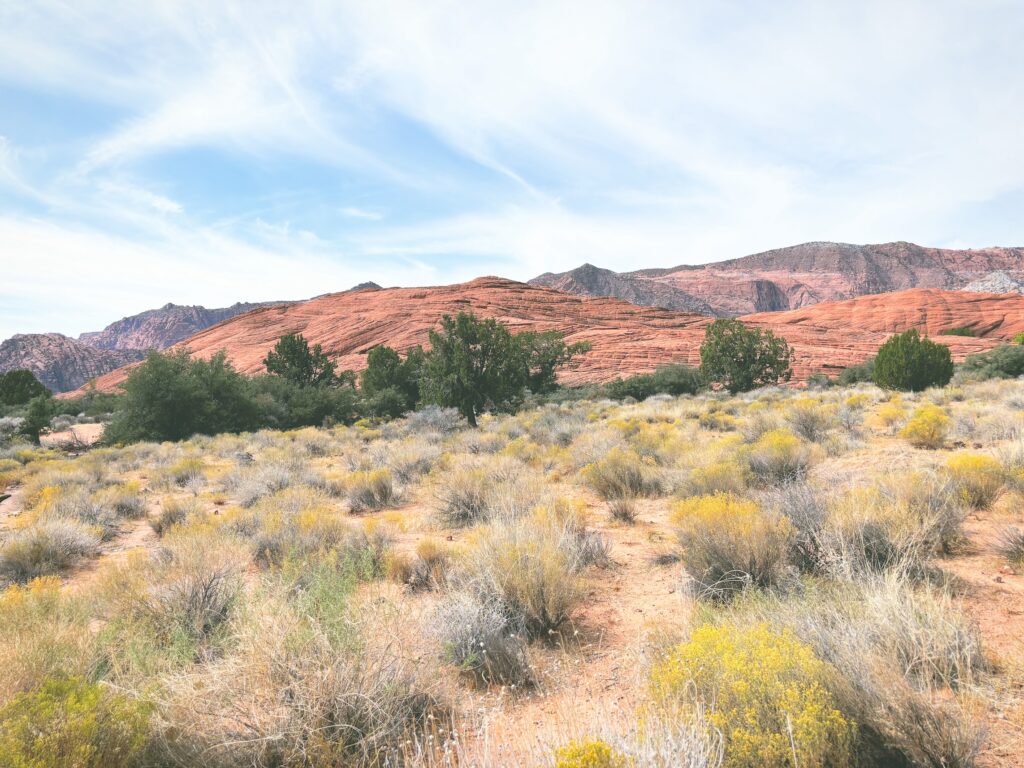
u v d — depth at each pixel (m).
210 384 31.75
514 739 3.12
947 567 5.28
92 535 8.95
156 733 2.91
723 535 5.31
